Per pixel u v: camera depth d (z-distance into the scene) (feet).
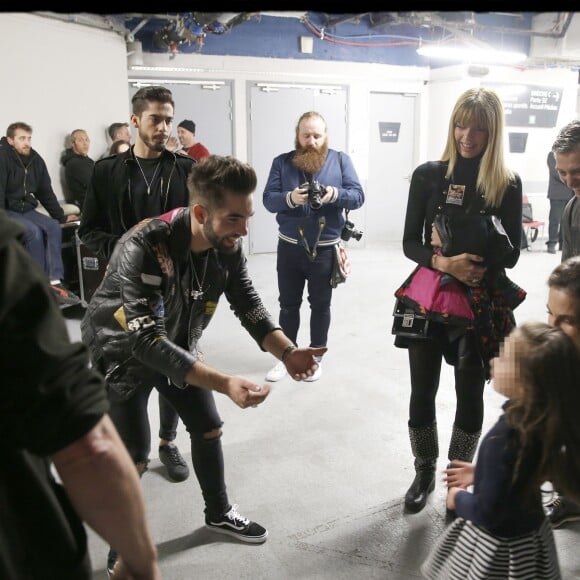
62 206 16.94
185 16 19.54
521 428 3.88
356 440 8.92
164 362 4.88
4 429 2.19
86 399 2.29
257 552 6.46
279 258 11.03
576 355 3.84
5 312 2.10
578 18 25.64
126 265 5.09
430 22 24.11
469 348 6.68
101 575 6.07
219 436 6.39
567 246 7.06
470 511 4.17
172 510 7.22
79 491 2.38
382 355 12.71
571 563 6.17
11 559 2.31
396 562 6.30
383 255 24.54
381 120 27.09
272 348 5.83
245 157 24.31
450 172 6.73
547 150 28.48
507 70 26.50
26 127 14.90
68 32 17.80
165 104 7.55
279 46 23.98
